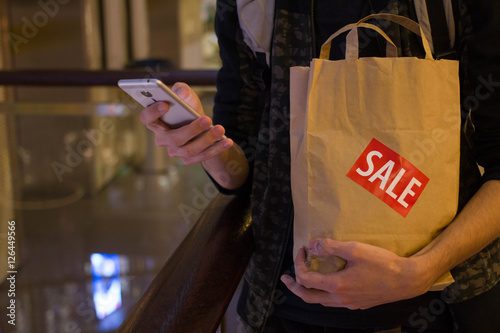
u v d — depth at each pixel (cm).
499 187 71
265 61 91
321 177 71
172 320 59
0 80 216
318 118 71
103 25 509
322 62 71
